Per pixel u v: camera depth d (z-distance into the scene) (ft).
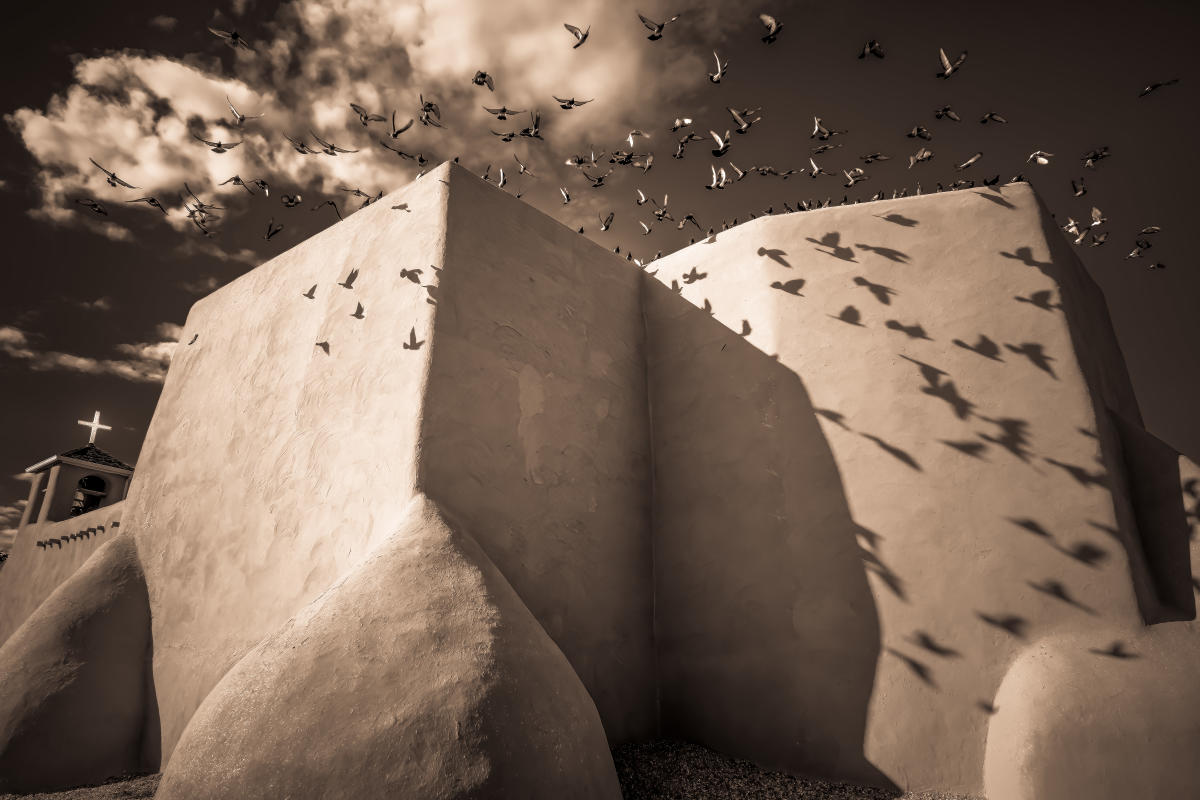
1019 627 16.06
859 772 16.16
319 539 17.83
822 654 17.72
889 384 19.56
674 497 22.22
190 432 25.55
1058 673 14.78
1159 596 16.51
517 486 18.16
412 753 10.46
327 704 11.11
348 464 17.99
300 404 20.76
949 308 19.77
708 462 21.76
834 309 21.06
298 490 19.22
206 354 27.30
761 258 22.75
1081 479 16.84
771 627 18.75
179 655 20.45
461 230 19.19
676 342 24.16
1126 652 14.78
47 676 19.35
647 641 20.65
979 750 15.31
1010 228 19.99
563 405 20.54
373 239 21.49
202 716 11.82
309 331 22.15
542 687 12.17
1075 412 17.53
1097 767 13.29
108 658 20.70
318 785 10.21
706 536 20.97
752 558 19.79
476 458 17.29
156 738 19.74
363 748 10.52
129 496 27.32
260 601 18.69
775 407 20.81
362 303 20.39
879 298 20.63
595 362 22.35
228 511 21.50
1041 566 16.42
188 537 22.70
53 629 20.68
